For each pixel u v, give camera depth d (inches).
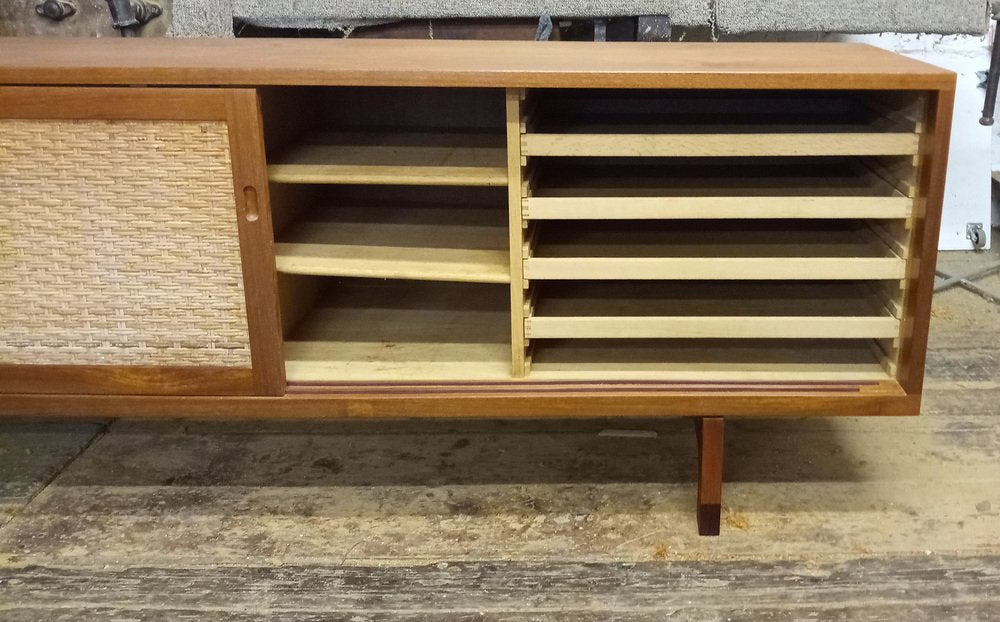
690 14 70.0
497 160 50.8
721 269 47.7
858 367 50.9
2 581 48.1
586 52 52.6
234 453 60.5
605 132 49.4
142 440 62.2
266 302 47.9
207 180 46.0
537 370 50.9
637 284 55.9
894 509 53.4
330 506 54.6
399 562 49.5
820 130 49.4
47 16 70.4
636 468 58.1
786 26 70.9
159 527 52.7
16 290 48.5
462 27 71.3
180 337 49.1
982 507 53.4
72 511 54.2
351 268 49.4
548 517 53.2
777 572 48.2
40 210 46.9
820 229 53.8
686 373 50.4
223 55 49.4
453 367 51.5
